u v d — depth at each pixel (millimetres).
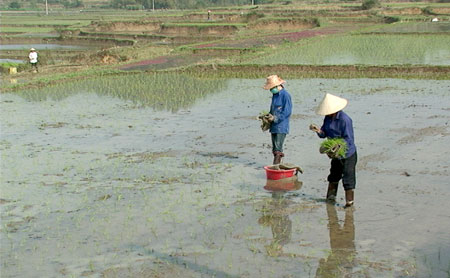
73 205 7961
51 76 20906
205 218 7258
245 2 139500
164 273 5773
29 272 5953
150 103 15898
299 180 8727
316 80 19203
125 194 8344
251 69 21594
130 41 46938
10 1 171250
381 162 9383
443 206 7277
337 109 7301
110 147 11227
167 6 131125
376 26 42062
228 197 8047
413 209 7227
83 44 48156
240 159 10055
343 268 5707
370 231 6613
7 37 51688
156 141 11602
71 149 11156
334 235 6559
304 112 13906
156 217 7359
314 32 39031
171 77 20859
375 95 15898
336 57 24391
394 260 5832
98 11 123188
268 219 7141
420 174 8656
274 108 9039
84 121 13758
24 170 9781
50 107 15734
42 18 85562
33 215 7625
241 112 14273
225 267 5852
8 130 13016
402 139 10852
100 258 6211
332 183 7621
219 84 19031
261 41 33688
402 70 19625
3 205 8070
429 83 17766
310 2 87438
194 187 8562
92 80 20531
